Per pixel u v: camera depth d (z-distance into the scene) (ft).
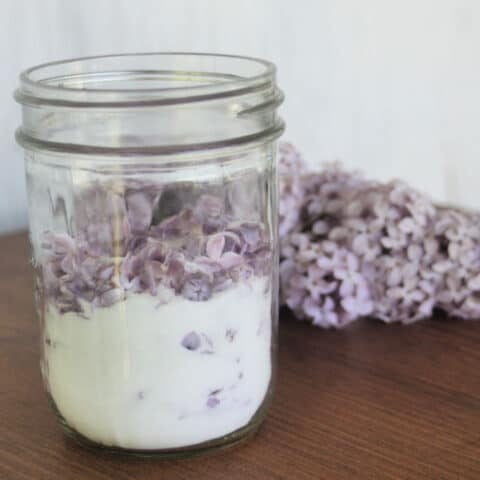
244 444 1.51
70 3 2.12
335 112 2.58
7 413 1.58
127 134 1.37
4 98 2.12
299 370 1.70
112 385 1.43
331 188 1.93
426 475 1.44
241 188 1.45
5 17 2.07
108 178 1.39
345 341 1.80
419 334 1.82
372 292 1.85
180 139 1.37
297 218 1.91
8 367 1.70
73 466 1.46
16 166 2.19
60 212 1.43
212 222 1.42
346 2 2.49
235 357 1.45
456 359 1.74
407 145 2.76
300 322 1.87
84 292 1.41
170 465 1.46
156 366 1.42
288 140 2.53
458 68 2.77
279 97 1.46
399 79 2.67
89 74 1.53
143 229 1.40
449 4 2.68
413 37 2.65
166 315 1.40
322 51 2.49
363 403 1.60
